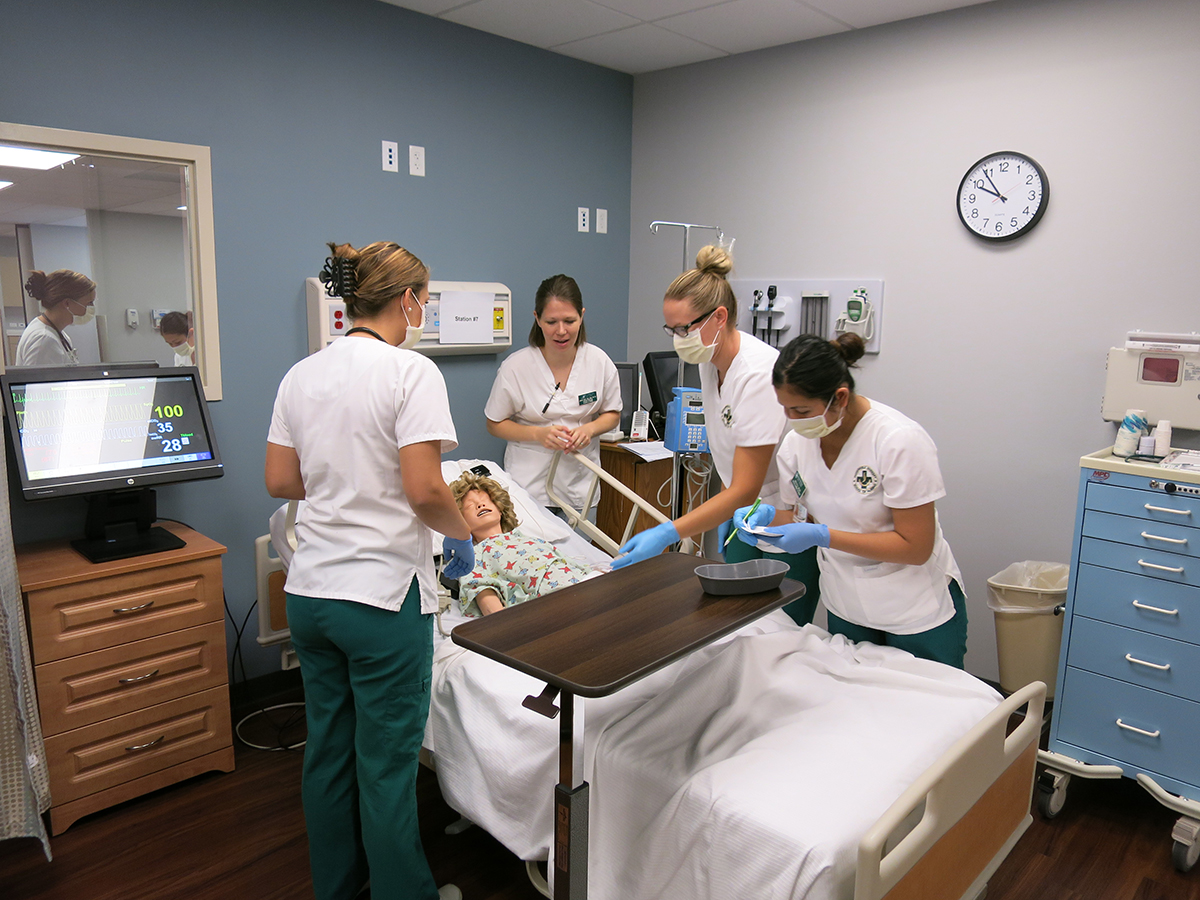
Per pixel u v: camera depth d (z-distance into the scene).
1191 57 2.39
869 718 1.60
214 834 2.11
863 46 3.04
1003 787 1.60
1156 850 2.12
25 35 2.16
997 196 2.76
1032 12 2.65
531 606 1.42
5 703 1.94
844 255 3.18
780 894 1.26
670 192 3.72
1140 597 2.14
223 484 2.66
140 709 2.19
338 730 1.68
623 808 1.51
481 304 3.22
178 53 2.42
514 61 3.28
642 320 3.91
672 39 3.21
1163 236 2.49
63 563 2.13
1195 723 2.08
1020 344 2.79
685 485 3.31
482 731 1.77
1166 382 2.41
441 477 1.55
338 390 1.54
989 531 2.93
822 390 1.67
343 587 1.54
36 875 1.95
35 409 2.14
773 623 2.07
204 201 2.51
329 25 2.73
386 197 2.96
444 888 1.88
